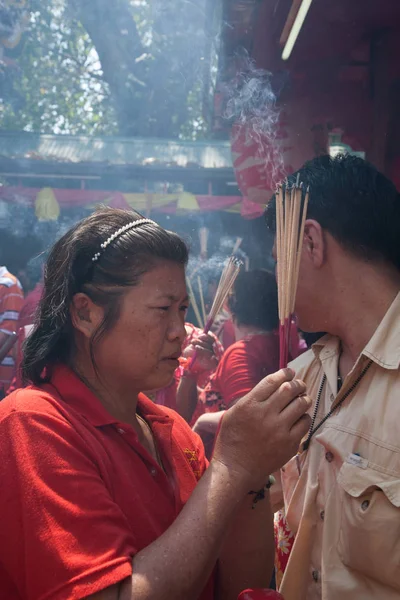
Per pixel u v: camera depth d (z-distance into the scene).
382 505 1.12
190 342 2.83
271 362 2.27
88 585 0.86
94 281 1.04
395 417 1.16
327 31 3.14
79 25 13.11
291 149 3.37
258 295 2.32
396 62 3.06
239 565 1.17
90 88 14.59
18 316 4.21
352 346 1.28
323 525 1.24
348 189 1.23
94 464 0.98
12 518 0.91
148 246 1.04
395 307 1.21
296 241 1.10
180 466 1.17
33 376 1.10
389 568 1.12
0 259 8.95
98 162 8.66
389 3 2.95
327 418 1.27
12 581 0.96
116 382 1.08
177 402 2.72
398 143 3.08
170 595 0.89
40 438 0.94
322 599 1.21
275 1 3.07
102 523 0.91
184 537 0.93
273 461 1.00
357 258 1.24
